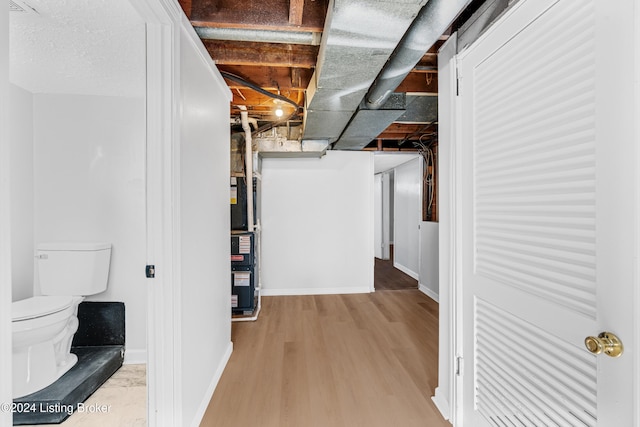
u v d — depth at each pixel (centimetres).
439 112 171
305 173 404
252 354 235
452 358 158
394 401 178
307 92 232
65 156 225
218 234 206
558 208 96
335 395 183
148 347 129
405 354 235
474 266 142
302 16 150
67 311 185
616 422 78
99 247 220
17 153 211
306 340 261
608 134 80
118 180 229
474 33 138
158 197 129
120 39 154
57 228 224
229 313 235
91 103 226
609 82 79
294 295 400
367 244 413
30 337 166
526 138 109
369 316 320
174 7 129
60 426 161
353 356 232
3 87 59
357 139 330
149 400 129
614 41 77
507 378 120
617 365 78
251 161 322
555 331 98
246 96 287
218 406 174
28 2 123
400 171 559
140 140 228
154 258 129
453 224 156
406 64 165
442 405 167
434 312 332
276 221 402
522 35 110
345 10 118
